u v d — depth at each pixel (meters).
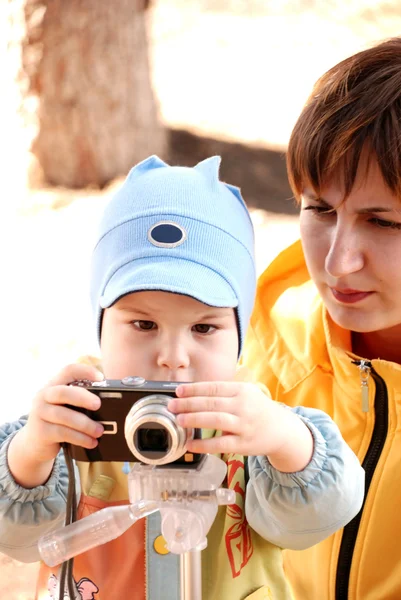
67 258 5.60
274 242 5.54
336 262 1.71
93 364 1.81
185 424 1.20
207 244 1.61
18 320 4.86
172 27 10.20
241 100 8.38
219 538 1.59
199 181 1.72
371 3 10.55
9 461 1.49
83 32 6.55
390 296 1.75
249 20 10.36
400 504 1.92
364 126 1.67
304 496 1.49
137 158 6.92
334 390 2.05
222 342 1.57
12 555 1.59
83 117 6.66
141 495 1.23
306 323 2.11
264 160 7.12
